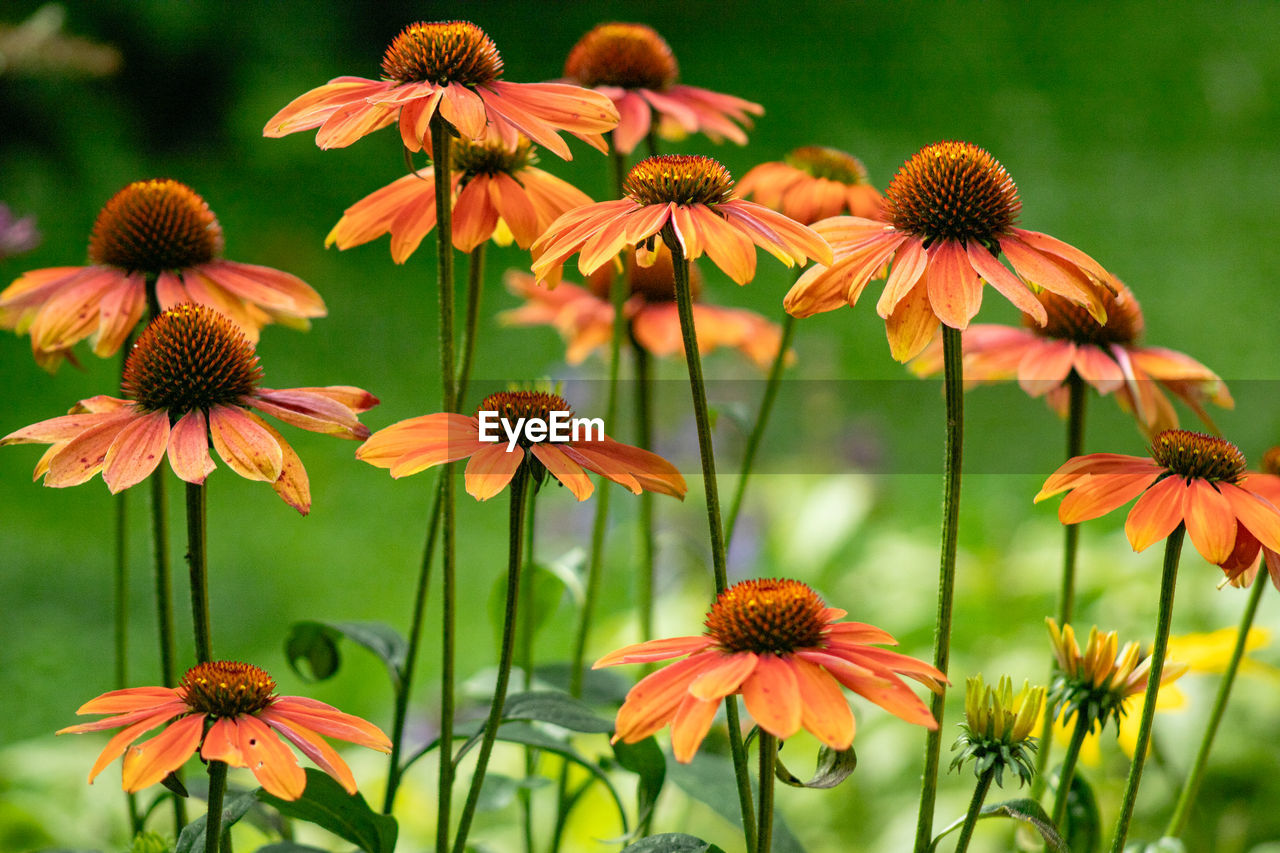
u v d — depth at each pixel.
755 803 1.45
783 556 2.47
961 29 8.18
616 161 1.53
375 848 1.38
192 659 2.95
